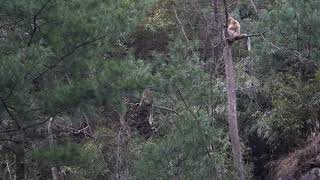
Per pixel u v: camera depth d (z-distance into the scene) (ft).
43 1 36.76
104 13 37.78
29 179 50.96
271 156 63.26
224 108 59.16
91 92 35.47
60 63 37.63
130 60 40.01
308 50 55.62
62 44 36.91
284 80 61.87
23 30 38.88
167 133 49.49
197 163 46.68
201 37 68.59
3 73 32.76
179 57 46.50
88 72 39.09
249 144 65.16
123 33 40.32
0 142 41.27
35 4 36.91
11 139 39.73
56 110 36.50
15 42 36.94
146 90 42.42
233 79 50.75
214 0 53.47
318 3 48.96
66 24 36.88
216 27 58.34
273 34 51.70
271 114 59.72
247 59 65.46
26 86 34.06
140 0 41.29
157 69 43.06
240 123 64.85
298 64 61.77
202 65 55.98
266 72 63.46
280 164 59.11
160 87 40.16
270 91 62.44
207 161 46.91
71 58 37.32
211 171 47.01
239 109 65.51
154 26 73.41
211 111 53.31
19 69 32.96
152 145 47.14
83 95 35.40
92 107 37.04
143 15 41.70
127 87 36.81
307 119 58.29
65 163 38.99
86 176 56.75
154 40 76.28
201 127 46.78
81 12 37.35
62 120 42.96
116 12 38.01
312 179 52.85
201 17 69.67
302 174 54.90
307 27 50.19
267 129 59.41
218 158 48.55
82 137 62.44
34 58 33.78
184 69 45.21
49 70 37.27
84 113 37.91
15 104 34.40
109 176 56.08
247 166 58.70
